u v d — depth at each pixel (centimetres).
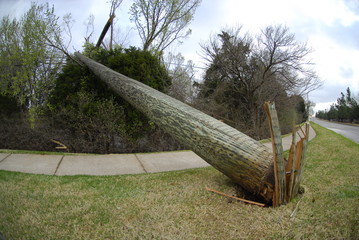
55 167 526
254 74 1516
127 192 375
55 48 1045
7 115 973
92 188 393
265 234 249
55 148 876
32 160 573
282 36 1423
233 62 1494
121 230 260
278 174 307
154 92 534
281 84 1500
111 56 959
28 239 238
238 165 348
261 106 1458
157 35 1478
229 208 315
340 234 237
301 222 267
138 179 448
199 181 429
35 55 948
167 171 523
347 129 2267
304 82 1499
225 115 1455
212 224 273
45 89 988
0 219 261
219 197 353
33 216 285
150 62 973
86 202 333
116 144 862
